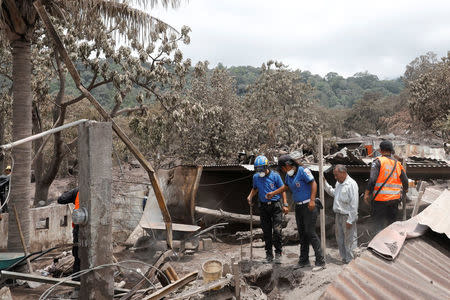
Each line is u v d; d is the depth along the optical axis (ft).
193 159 72.23
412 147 68.18
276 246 21.49
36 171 53.11
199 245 28.09
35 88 47.21
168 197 31.99
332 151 92.94
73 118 84.12
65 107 46.26
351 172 29.09
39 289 18.79
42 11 13.05
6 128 68.69
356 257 10.15
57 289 18.88
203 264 15.61
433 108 118.32
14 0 22.85
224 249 28.02
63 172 94.94
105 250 12.21
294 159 20.34
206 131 72.43
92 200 11.87
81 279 12.23
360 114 260.01
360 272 9.11
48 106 55.88
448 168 27.86
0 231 26.45
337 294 8.12
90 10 27.32
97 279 12.00
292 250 25.05
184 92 56.24
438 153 66.69
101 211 12.10
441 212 13.25
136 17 28.48
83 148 12.05
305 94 94.12
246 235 30.04
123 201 31.63
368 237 24.38
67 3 26.89
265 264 20.83
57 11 28.58
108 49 40.73
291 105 89.66
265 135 79.61
